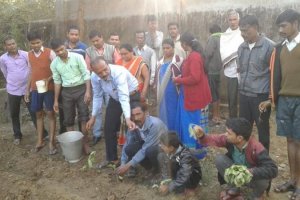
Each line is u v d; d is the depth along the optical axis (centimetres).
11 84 562
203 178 418
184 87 445
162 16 691
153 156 411
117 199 401
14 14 900
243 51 406
